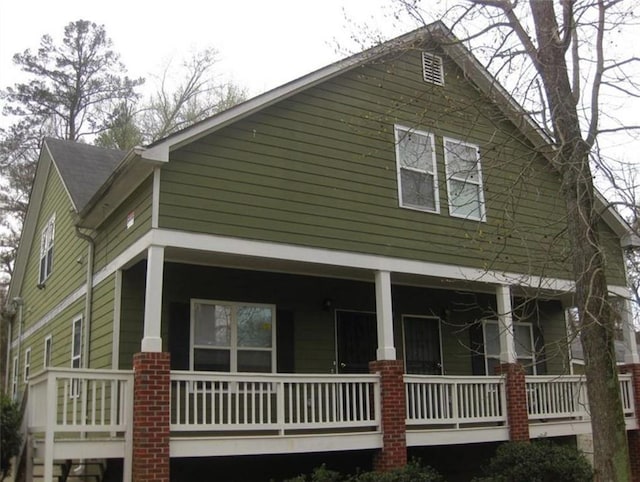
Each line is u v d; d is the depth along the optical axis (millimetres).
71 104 34312
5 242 31438
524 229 11594
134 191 10742
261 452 9727
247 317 12242
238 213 10484
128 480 8805
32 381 10211
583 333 8281
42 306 18234
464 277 12875
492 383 12641
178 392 9289
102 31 35531
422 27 9820
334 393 10656
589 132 8523
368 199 12031
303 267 12047
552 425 13344
